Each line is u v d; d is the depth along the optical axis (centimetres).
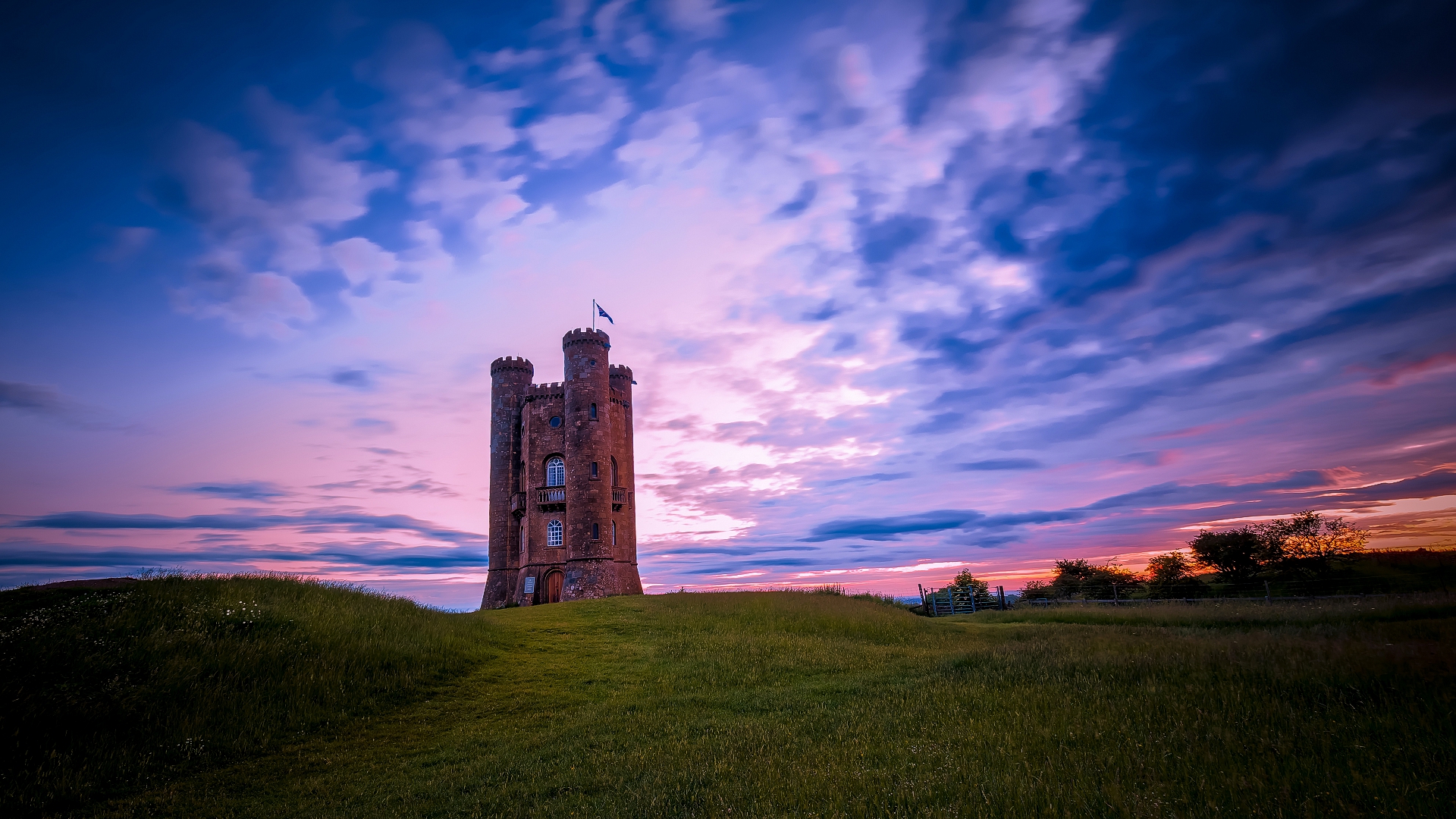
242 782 1242
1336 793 604
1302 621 2138
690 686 1922
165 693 1479
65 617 1686
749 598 3697
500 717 1656
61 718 1338
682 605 3466
